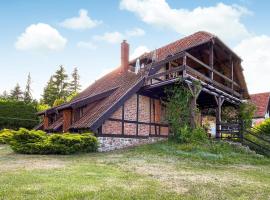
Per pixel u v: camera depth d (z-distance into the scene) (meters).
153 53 20.02
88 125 14.81
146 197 5.88
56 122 20.92
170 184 7.25
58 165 9.85
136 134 17.47
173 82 16.05
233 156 14.02
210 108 23.27
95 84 25.53
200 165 11.29
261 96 33.97
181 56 15.93
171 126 17.34
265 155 16.11
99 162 10.91
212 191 6.76
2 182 6.75
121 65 22.69
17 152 13.97
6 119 27.61
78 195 5.76
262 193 6.82
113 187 6.60
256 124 26.78
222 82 22.95
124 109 17.00
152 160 11.77
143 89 17.84
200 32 19.83
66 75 57.12
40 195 5.69
